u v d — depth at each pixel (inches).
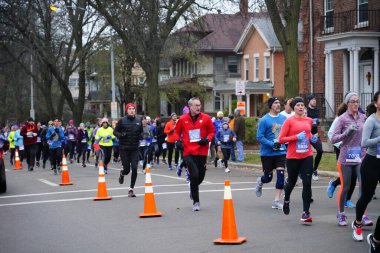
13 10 1729.8
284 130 403.5
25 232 406.6
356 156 383.6
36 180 805.2
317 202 506.0
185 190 620.4
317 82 1364.4
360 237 341.4
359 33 1155.3
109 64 2094.0
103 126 887.1
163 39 1451.8
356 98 387.9
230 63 2337.6
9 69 2383.1
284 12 1033.5
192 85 2239.2
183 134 476.4
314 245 332.2
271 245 335.0
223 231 345.7
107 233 390.6
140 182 718.5
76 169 1008.2
